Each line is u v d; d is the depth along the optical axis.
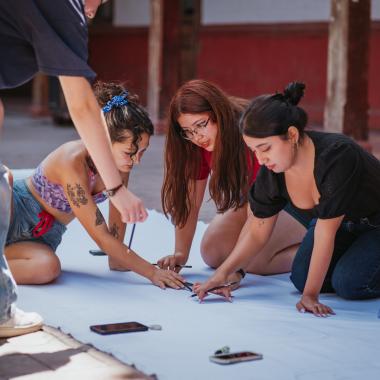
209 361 4.29
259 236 5.53
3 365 4.23
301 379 4.07
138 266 5.84
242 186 5.85
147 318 5.03
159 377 4.04
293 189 5.29
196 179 6.09
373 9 19.17
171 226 7.86
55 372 4.14
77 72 4.38
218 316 5.09
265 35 21.20
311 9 20.48
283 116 4.89
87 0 4.75
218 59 22.00
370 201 5.49
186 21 17.80
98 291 5.64
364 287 5.51
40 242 5.95
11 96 30.23
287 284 6.00
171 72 17.36
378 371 4.20
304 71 20.62
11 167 12.47
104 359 4.31
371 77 19.23
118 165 5.62
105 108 5.52
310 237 5.73
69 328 4.80
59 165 5.74
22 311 4.87
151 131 5.62
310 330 4.84
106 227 5.84
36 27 4.34
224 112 5.59
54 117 19.98
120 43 24.27
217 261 6.35
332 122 14.10
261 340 4.64
